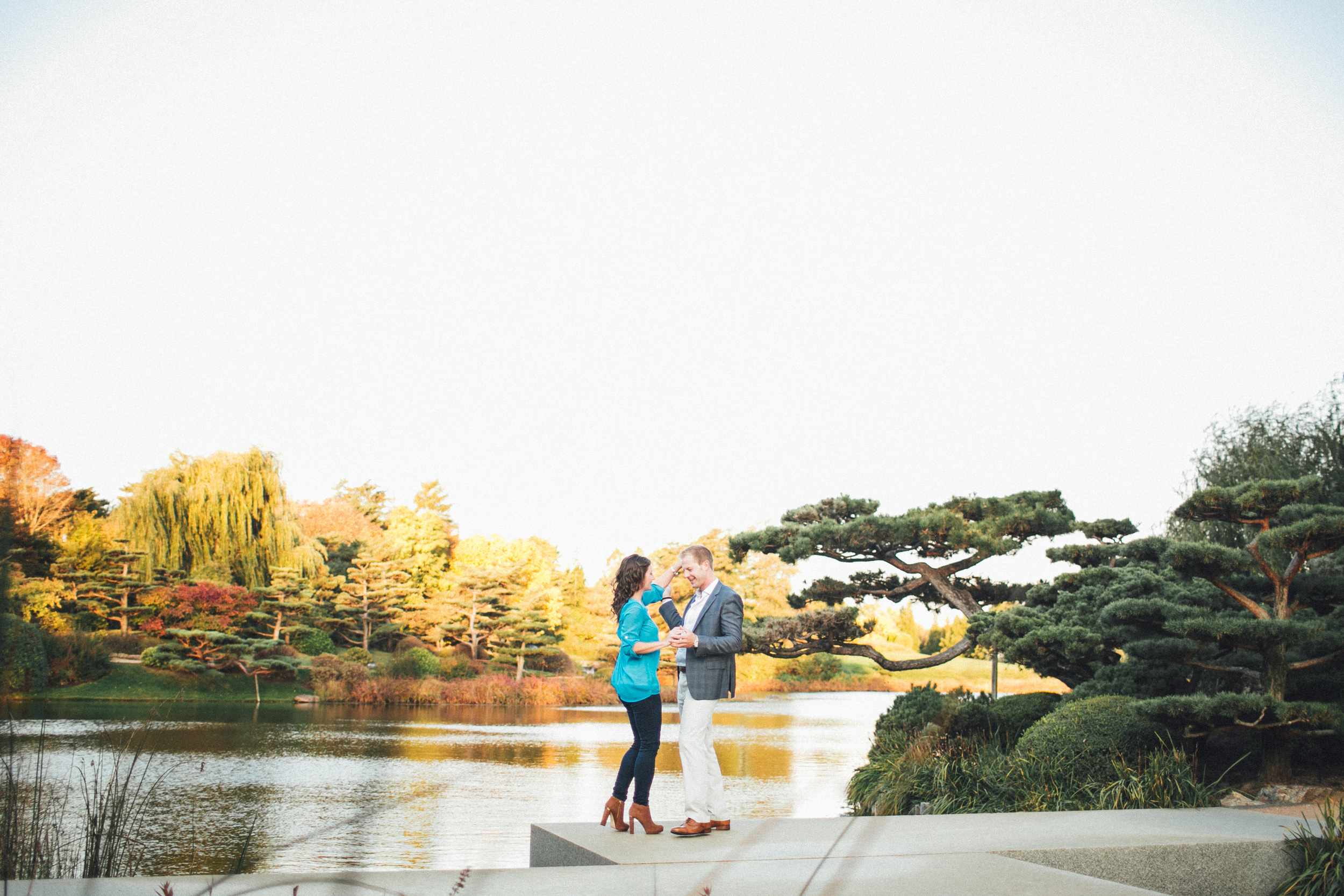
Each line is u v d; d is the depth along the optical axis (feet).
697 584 19.95
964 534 51.70
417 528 201.67
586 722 115.55
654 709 19.35
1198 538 54.13
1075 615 43.93
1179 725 31.45
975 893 14.67
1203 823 22.40
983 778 33.91
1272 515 33.06
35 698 112.27
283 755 70.13
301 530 167.94
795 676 204.03
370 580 169.78
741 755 74.18
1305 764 33.32
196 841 36.58
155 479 140.87
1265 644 31.42
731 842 18.38
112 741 62.54
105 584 134.41
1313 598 34.96
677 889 14.38
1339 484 48.91
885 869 16.46
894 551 55.93
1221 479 54.60
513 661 165.48
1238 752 35.68
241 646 134.10
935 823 21.74
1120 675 40.24
